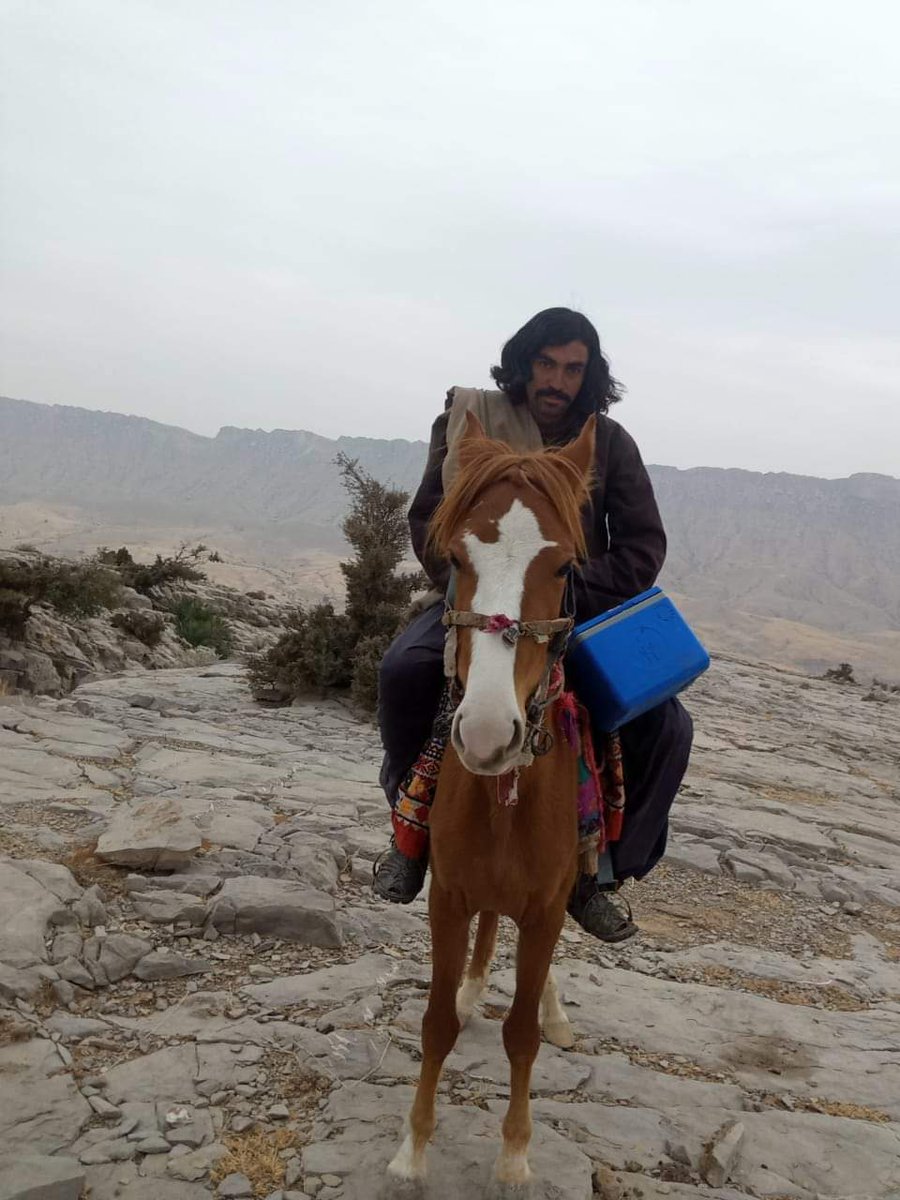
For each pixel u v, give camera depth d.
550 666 3.05
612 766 3.71
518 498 2.93
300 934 5.16
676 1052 4.44
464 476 3.06
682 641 3.46
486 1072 4.02
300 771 9.08
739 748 13.94
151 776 8.28
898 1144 3.79
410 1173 3.20
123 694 12.81
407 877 3.56
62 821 6.72
